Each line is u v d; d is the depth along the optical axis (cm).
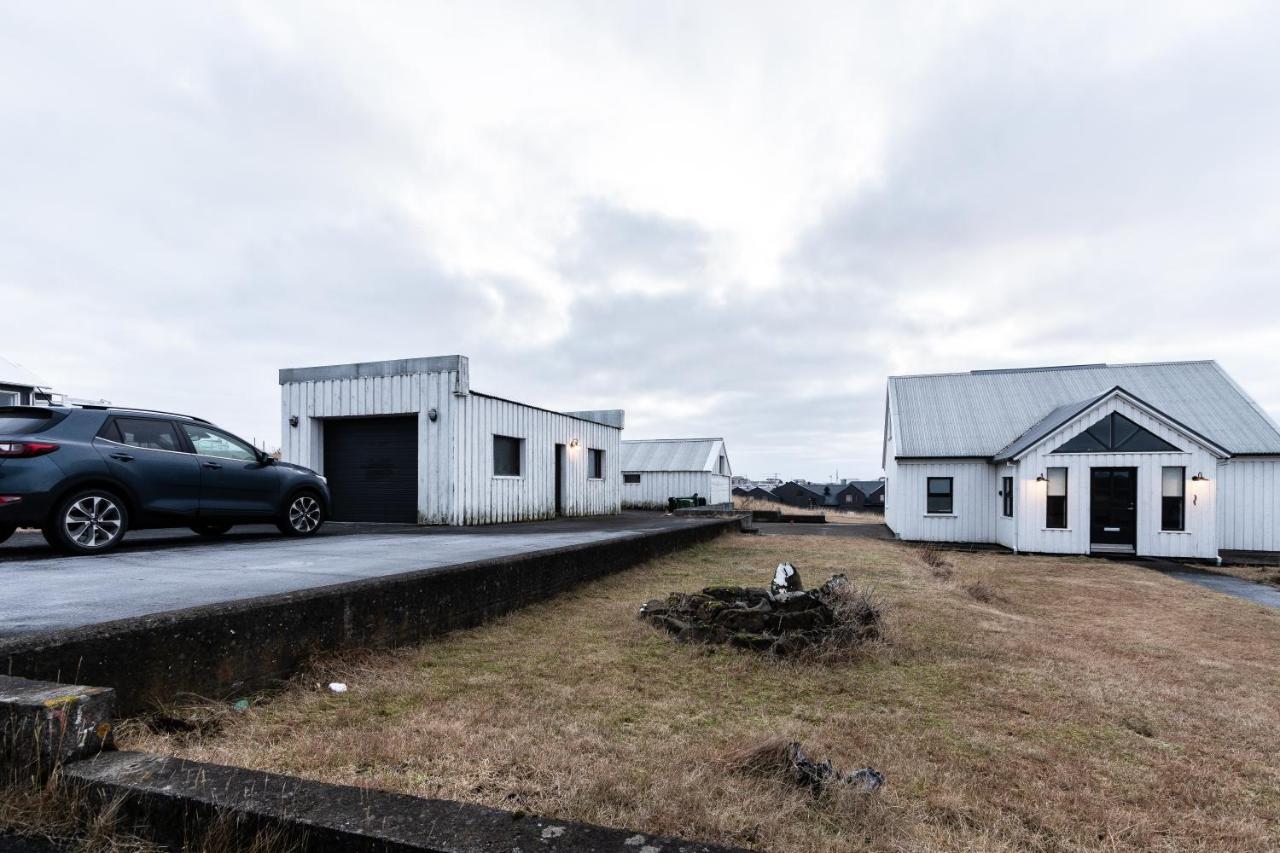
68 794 208
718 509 3006
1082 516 1650
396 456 1419
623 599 701
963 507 2036
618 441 2314
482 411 1455
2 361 2259
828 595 614
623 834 188
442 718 337
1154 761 330
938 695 423
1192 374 2125
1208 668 543
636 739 322
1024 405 2191
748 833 230
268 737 304
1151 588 1074
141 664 299
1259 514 1738
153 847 196
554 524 1523
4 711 219
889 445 2503
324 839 186
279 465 892
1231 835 258
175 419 768
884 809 253
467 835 183
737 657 480
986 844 238
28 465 613
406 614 474
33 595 438
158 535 942
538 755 288
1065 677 475
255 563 629
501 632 537
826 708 389
